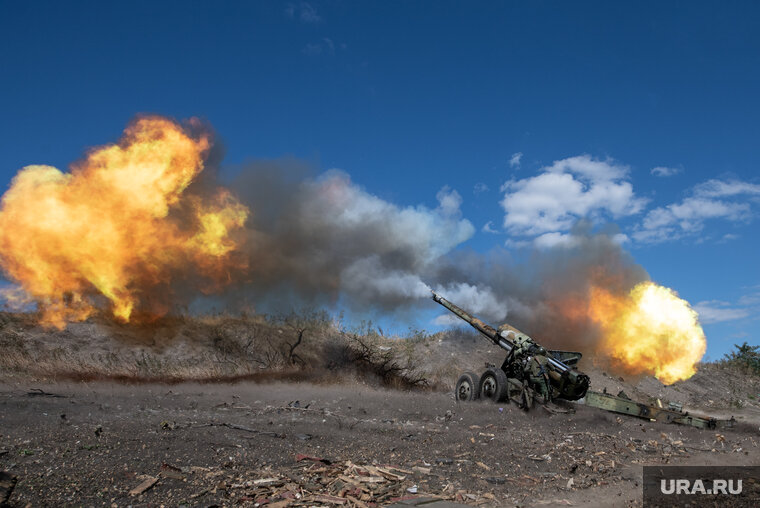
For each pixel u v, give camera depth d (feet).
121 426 25.46
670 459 26.89
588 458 25.86
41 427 24.59
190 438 23.56
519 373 43.57
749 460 27.02
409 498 17.93
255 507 16.38
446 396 47.67
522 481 21.17
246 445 23.08
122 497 16.52
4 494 15.24
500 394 40.93
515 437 30.45
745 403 65.41
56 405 31.22
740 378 76.13
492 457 24.50
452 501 18.02
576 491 20.35
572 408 40.32
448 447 25.95
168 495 16.88
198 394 40.91
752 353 83.05
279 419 30.89
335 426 29.53
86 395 36.63
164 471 18.83
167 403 35.58
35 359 47.78
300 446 23.77
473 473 21.58
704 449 30.22
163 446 21.95
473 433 30.76
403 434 28.73
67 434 23.17
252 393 42.73
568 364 44.75
